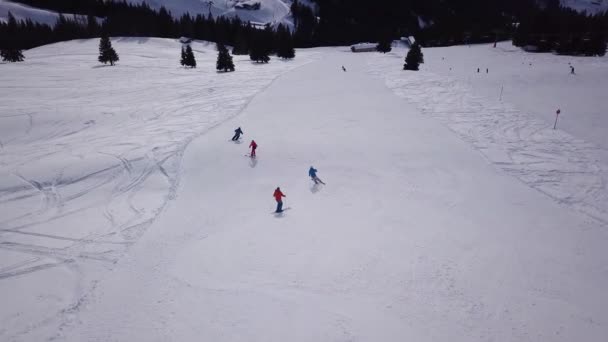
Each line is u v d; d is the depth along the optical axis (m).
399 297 9.90
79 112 31.12
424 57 76.00
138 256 12.45
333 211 14.80
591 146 22.73
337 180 17.78
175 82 45.88
